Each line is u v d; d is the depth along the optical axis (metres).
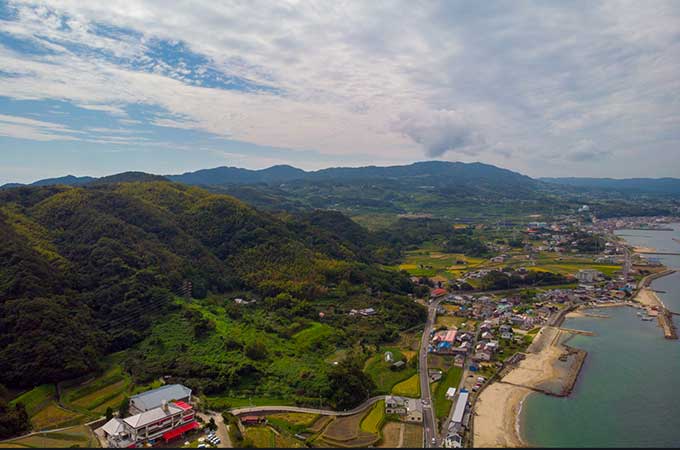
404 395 143.50
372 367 163.62
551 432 123.25
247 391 140.75
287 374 149.88
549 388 150.12
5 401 119.19
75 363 138.00
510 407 137.25
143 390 135.75
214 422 119.62
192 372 145.38
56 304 154.62
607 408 136.88
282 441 113.44
